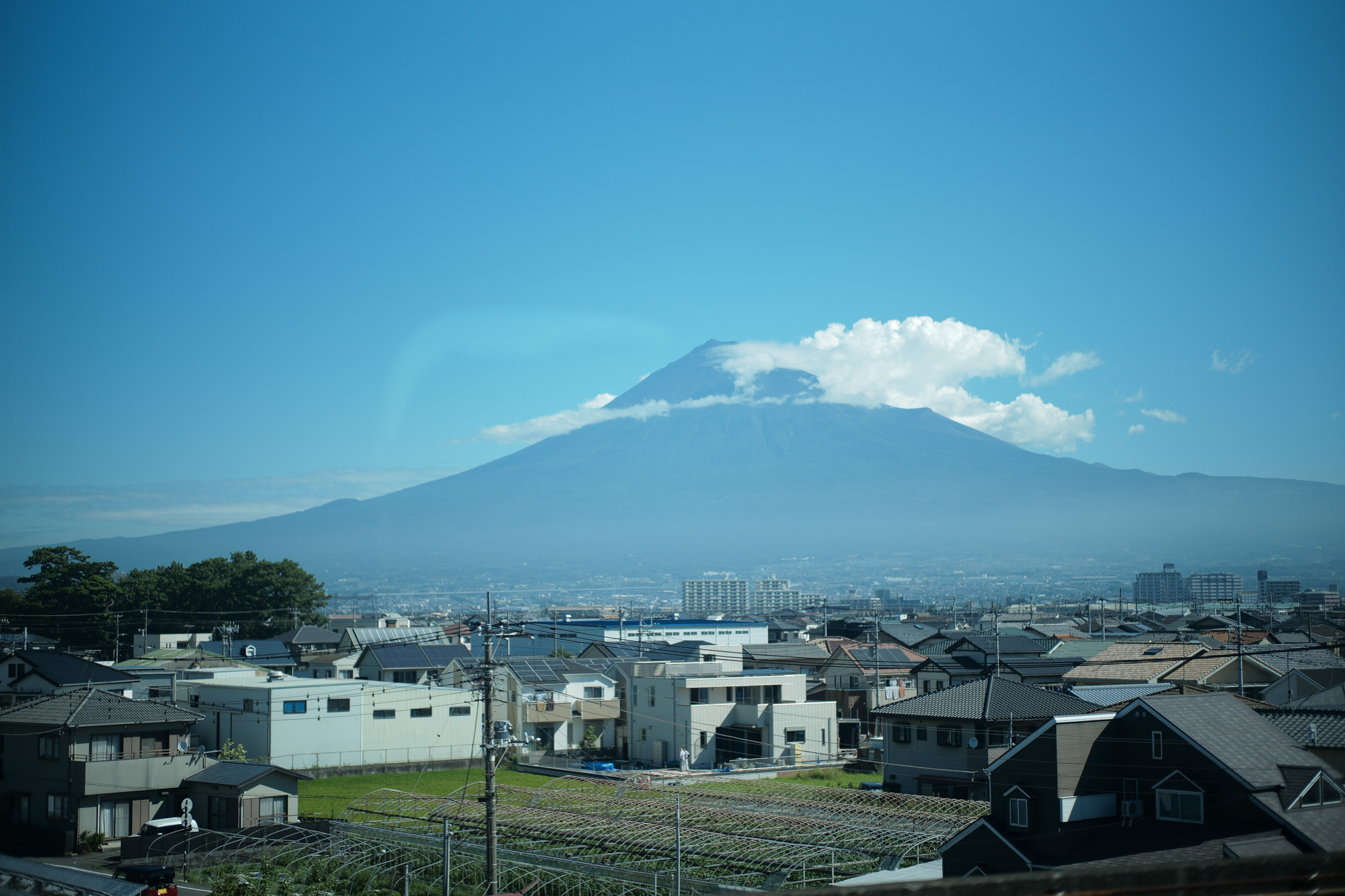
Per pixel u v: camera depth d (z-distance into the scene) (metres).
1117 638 78.81
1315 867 4.12
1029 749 28.56
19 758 41.91
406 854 35.12
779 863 32.66
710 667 66.12
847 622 116.38
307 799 47.00
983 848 29.14
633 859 34.47
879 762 57.69
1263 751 26.83
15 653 55.84
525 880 32.53
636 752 63.69
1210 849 24.59
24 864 28.89
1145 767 27.73
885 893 4.09
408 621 120.31
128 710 42.16
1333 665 54.31
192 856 36.88
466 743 60.06
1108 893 4.05
